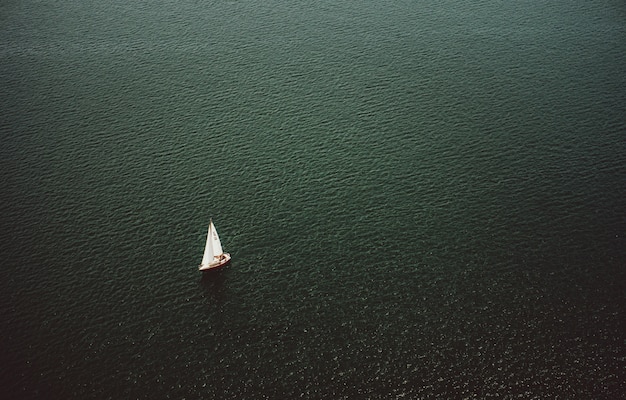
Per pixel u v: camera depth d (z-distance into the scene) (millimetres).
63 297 110688
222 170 138500
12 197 132750
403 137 145875
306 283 111500
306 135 148250
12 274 115125
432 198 128125
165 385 96438
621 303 105188
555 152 138375
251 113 157125
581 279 109688
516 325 102500
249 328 104375
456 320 103812
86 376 98062
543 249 115562
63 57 183250
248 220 125000
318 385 95312
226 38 191000
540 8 198625
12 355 101312
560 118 148875
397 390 94062
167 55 183250
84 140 149500
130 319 106688
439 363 97438
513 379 94625
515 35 184750
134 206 129750
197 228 123812
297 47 184750
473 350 99000
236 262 116062
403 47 182125
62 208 129625
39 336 104125
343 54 180250
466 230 120312
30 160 143375
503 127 147125
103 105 162250
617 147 138500
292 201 129125
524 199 126562
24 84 171250
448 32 188500
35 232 123938
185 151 144875
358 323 104125
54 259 117938
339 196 129750
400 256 115688
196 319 106312
